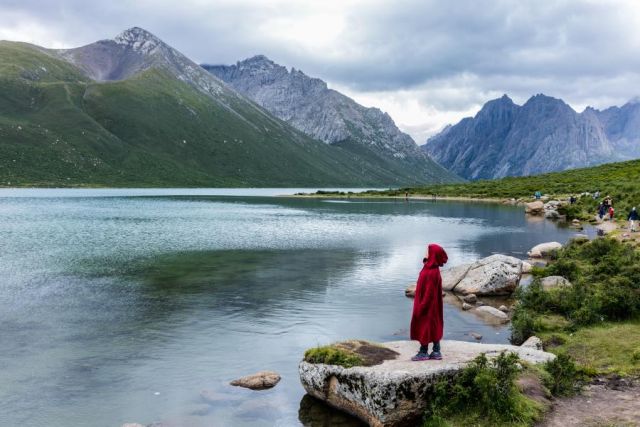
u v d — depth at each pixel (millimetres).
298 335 18312
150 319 20422
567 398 11266
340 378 11867
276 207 113250
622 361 13758
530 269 29922
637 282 20172
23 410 12109
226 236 52719
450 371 11062
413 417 10742
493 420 10078
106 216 79188
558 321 18281
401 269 33094
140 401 12656
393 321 20234
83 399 12758
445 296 25156
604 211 64188
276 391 13297
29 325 19469
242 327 19312
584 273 24719
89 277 29703
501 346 13516
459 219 77688
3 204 111938
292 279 29438
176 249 42469
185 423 11492
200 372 14633
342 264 35125
